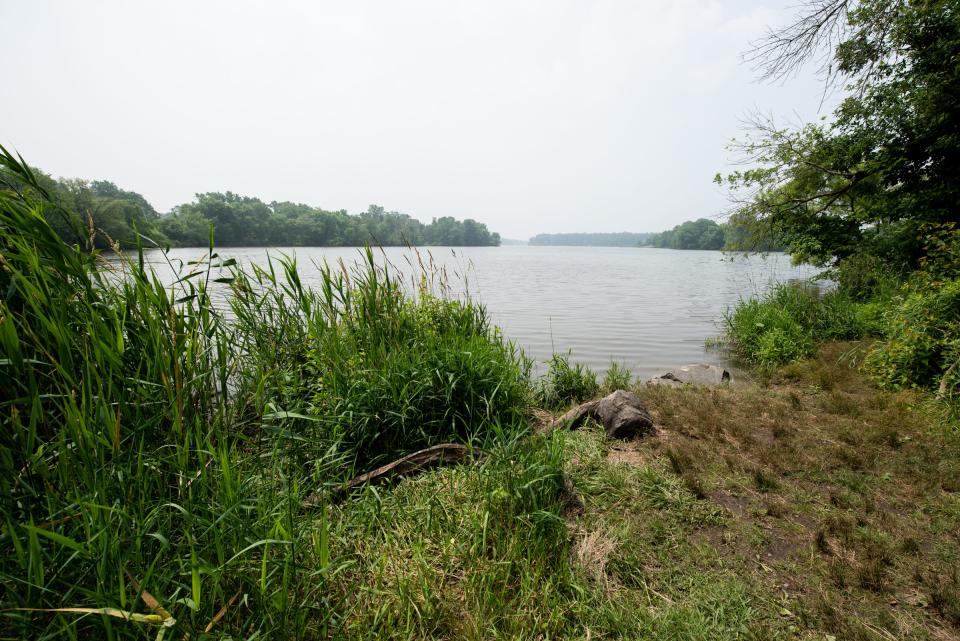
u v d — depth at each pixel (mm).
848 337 9414
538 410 5387
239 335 4098
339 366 4008
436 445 3742
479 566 2475
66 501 1915
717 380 6914
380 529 2754
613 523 3045
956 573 2562
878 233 13914
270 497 2504
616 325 13414
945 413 4727
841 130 13570
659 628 2182
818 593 2449
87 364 2080
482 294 22141
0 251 2102
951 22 10523
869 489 3502
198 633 1720
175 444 2344
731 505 3322
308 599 2105
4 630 1558
